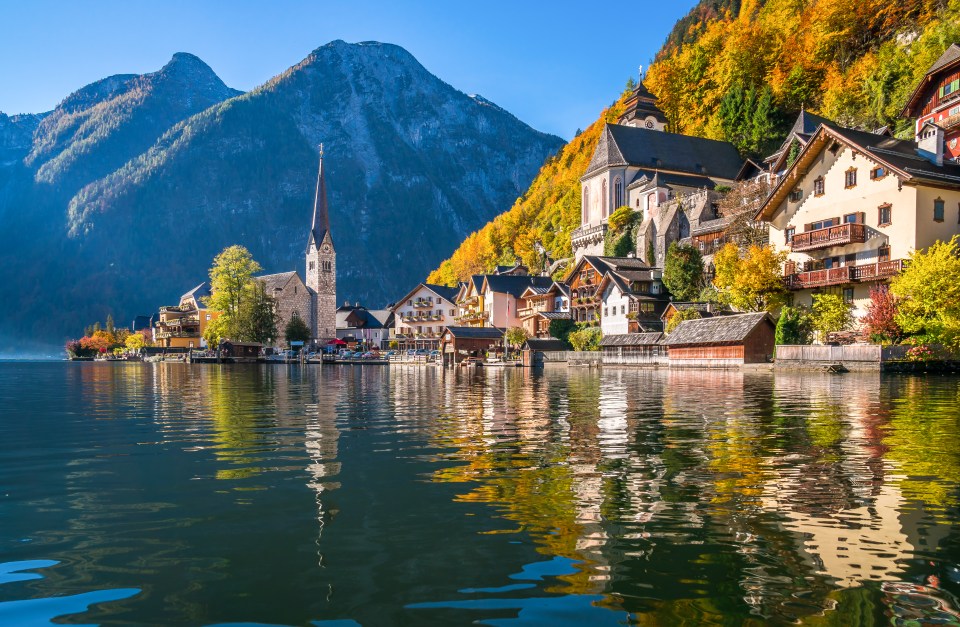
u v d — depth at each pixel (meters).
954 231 46.09
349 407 20.09
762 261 53.81
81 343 177.12
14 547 6.00
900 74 78.81
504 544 5.96
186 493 8.05
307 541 6.10
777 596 4.75
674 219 83.12
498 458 10.34
